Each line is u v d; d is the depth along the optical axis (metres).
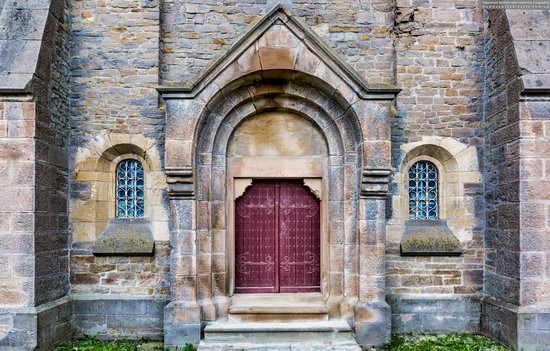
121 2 6.72
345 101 5.93
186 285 5.86
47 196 5.88
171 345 5.80
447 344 5.99
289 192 6.73
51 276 5.96
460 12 6.84
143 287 6.56
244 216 6.68
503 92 6.14
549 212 5.60
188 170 5.76
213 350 5.52
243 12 6.88
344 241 6.19
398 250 6.64
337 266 6.27
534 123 5.66
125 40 6.70
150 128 6.66
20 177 5.52
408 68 6.78
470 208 6.71
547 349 5.51
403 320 6.57
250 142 6.55
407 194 6.79
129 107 6.68
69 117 6.63
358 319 5.90
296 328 5.87
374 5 6.94
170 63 6.88
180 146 5.79
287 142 6.57
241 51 5.82
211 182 6.22
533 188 5.62
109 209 6.74
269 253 6.68
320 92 6.24
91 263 6.55
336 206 6.30
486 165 6.67
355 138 6.17
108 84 6.69
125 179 6.85
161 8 6.85
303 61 5.86
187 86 5.75
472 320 6.58
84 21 6.71
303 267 6.70
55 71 6.17
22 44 5.72
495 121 6.38
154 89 6.68
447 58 6.82
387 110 5.89
